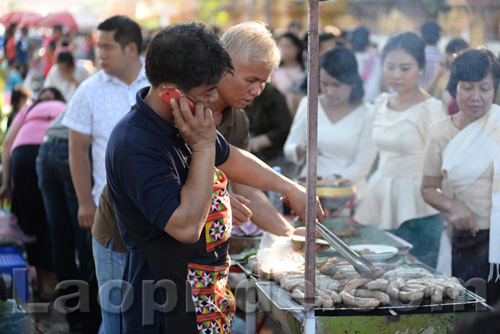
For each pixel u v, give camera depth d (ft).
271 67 6.36
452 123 8.04
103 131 8.83
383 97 9.93
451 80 8.09
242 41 6.25
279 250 6.32
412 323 5.17
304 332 5.11
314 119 4.96
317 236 6.33
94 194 9.02
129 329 5.32
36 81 25.22
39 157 10.81
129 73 8.84
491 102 7.54
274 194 8.71
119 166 4.84
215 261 5.33
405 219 9.13
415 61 9.36
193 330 5.20
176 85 4.69
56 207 10.82
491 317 3.19
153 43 4.75
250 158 6.13
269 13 28.40
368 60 10.76
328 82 10.30
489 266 7.14
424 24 9.29
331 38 12.42
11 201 12.64
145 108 4.88
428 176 8.41
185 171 5.06
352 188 8.89
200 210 4.74
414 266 6.46
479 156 7.57
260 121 13.66
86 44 29.94
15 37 31.40
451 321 5.18
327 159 10.16
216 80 4.71
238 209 6.28
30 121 12.19
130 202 5.03
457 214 7.50
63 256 10.91
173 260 5.11
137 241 5.17
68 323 9.82
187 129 4.75
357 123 10.14
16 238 11.07
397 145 9.52
